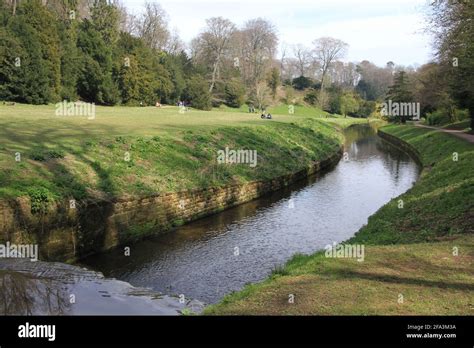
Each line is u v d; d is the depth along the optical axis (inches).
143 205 606.5
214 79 3132.4
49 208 488.7
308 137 1510.8
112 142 756.0
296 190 964.0
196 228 659.4
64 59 1851.6
